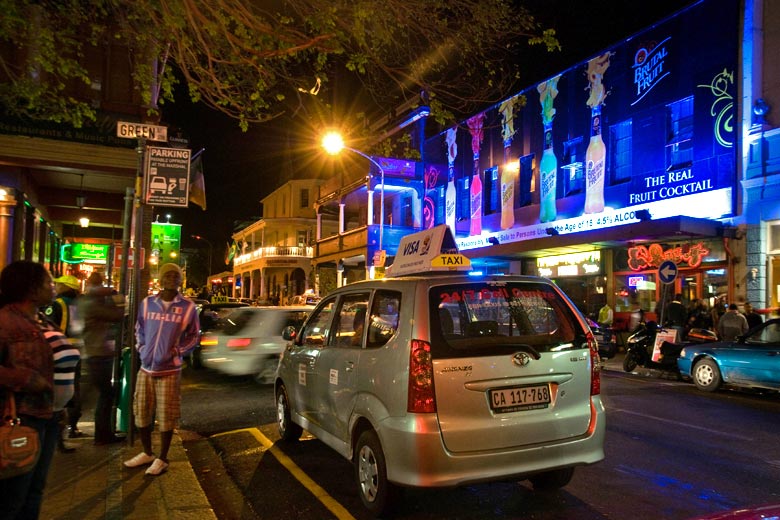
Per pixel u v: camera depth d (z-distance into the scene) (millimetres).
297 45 6316
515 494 4914
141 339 5328
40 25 7508
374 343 4590
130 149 14219
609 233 15547
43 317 3254
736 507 4633
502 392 4133
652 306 16547
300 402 6070
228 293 68625
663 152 15531
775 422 7734
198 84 6766
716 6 14344
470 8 7023
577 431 4348
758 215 13492
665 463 5793
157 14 7070
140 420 5316
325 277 34656
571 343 4504
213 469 5863
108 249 17328
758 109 13477
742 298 13727
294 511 4699
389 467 4105
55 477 5074
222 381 11031
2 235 13211
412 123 26188
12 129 13055
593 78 17672
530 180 20344
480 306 4406
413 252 5414
